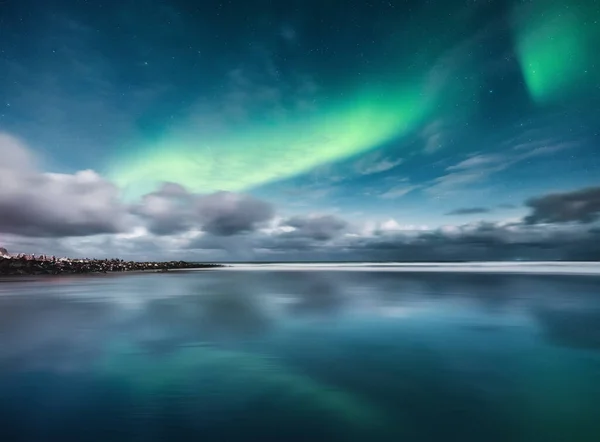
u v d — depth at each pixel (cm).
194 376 537
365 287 1977
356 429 371
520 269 4378
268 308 1204
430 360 612
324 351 671
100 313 1112
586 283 2141
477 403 434
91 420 394
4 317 1045
